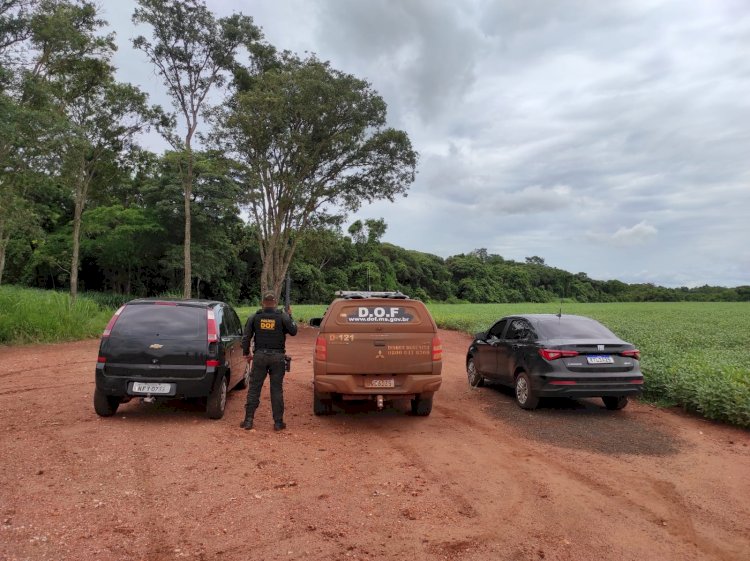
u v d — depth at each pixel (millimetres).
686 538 4113
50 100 21312
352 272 81875
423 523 4258
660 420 8133
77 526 3955
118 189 41062
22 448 5840
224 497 4641
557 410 8750
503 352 9570
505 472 5598
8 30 20422
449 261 123750
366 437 6973
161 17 24328
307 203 26234
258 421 7633
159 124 27891
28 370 11406
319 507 4508
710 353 13367
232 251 47875
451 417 8203
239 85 26953
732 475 5605
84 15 23062
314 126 24688
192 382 7152
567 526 4277
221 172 28500
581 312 45250
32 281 47312
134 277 50312
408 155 26156
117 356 7125
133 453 5785
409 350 7523
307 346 19453
